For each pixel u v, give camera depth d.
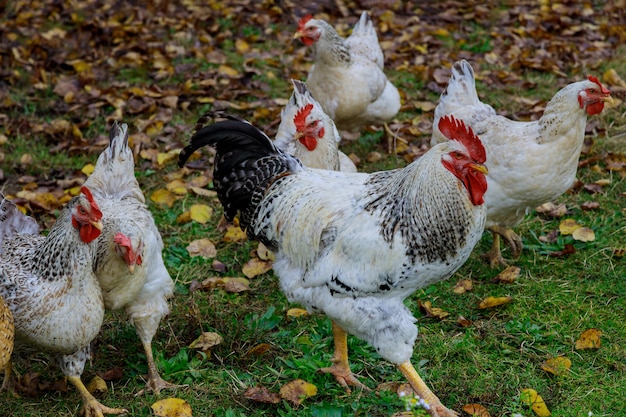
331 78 2.27
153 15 3.42
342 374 1.74
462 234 1.59
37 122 2.57
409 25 3.33
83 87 2.75
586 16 3.34
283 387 1.70
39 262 1.61
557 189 1.88
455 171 1.58
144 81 2.81
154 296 1.73
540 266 1.99
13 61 2.86
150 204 2.21
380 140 2.49
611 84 2.70
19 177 2.33
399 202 1.60
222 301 1.93
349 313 1.64
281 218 1.70
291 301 1.72
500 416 1.66
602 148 2.38
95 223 1.57
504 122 1.91
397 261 1.59
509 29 3.19
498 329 1.83
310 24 2.23
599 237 2.06
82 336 1.62
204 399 1.71
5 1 3.44
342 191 1.67
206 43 3.12
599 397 1.68
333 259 1.63
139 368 1.77
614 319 1.84
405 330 1.63
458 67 2.01
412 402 1.57
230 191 1.77
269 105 2.63
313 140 1.90
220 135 1.76
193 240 2.10
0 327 1.53
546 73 2.80
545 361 1.76
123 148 1.80
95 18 3.30
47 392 1.73
